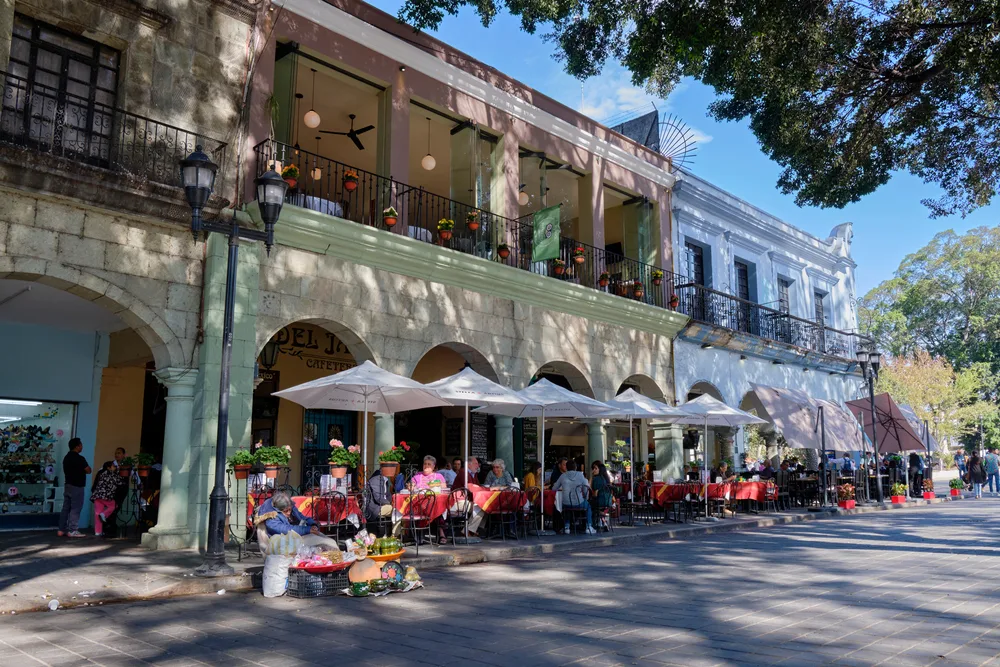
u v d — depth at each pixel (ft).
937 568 28.99
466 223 49.60
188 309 36.45
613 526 48.01
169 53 37.24
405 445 37.86
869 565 30.12
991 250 169.17
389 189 45.16
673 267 68.23
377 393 40.19
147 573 26.81
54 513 45.32
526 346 51.78
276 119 41.06
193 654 16.79
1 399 44.06
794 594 23.53
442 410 61.87
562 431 66.80
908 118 42.75
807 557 32.94
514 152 54.19
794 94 40.40
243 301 37.50
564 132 58.54
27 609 21.81
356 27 44.57
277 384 52.75
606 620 19.85
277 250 39.45
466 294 48.44
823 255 92.07
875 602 21.98
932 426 135.44
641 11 37.22
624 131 78.79
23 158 30.45
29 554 32.07
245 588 25.96
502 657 16.11
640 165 65.77
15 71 33.35
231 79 39.45
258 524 26.09
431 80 49.03
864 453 75.92
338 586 24.54
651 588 25.12
